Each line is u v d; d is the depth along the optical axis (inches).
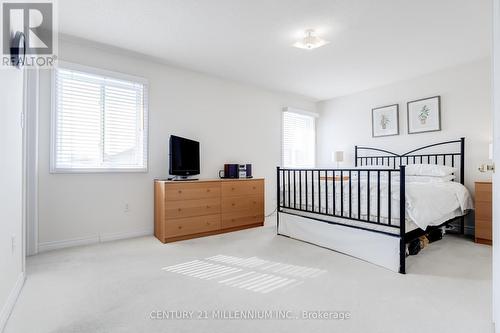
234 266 92.7
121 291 73.7
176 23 100.3
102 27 103.0
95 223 121.0
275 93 192.1
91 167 120.1
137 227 132.3
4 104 60.3
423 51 123.9
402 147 165.6
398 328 57.1
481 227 121.5
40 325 57.9
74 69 114.7
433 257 102.4
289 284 78.5
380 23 99.5
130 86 131.2
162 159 139.9
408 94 163.2
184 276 84.0
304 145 211.0
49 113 110.3
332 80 165.5
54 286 76.6
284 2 87.1
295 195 130.8
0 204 57.2
